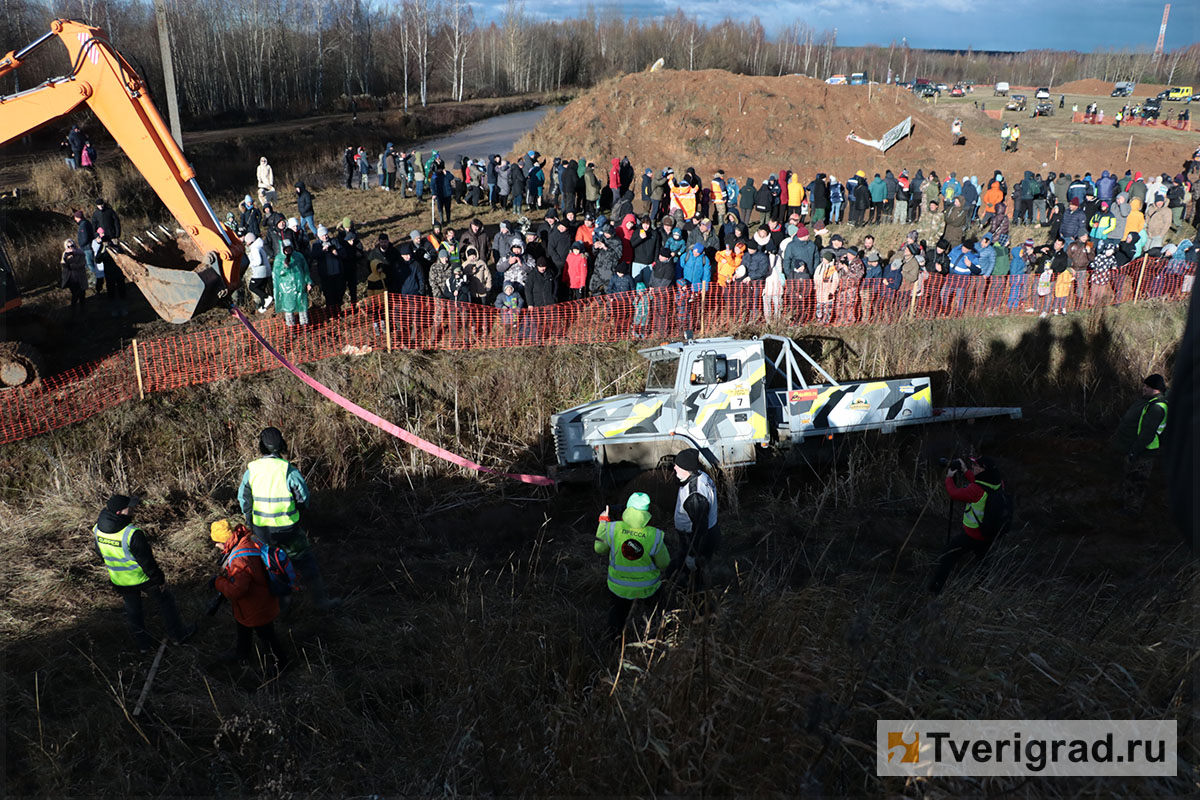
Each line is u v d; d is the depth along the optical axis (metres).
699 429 10.71
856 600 6.13
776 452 11.10
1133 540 9.15
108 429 11.09
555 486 11.14
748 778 4.55
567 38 96.94
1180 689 4.49
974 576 7.12
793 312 14.84
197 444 11.43
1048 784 4.18
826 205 21.42
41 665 6.92
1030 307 15.59
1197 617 4.45
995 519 7.43
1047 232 20.69
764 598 5.98
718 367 10.60
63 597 8.09
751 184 20.69
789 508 10.16
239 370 12.46
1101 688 4.73
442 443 12.17
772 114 31.02
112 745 5.96
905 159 30.33
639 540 6.45
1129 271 16.19
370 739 5.97
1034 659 5.00
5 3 42.50
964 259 15.59
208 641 7.37
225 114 46.44
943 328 15.05
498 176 22.59
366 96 61.38
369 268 13.70
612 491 10.88
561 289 15.09
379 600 8.22
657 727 4.86
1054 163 31.12
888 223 22.73
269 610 6.68
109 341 13.41
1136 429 9.38
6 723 6.07
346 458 11.66
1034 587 6.74
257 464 7.51
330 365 12.73
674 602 6.74
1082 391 14.31
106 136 33.19
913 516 9.98
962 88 80.06
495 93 78.94
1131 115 50.09
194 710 6.22
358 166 25.69
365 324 13.66
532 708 5.85
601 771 4.82
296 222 15.60
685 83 31.97
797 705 4.72
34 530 9.50
